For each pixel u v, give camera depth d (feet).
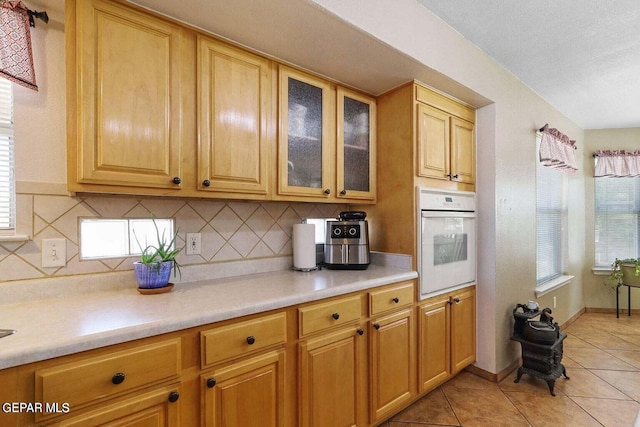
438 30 6.20
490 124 7.97
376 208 7.43
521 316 7.93
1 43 3.72
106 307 3.90
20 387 2.70
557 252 12.03
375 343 5.71
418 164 6.81
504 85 8.20
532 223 9.39
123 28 4.07
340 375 5.14
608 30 6.56
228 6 4.26
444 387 7.57
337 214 7.82
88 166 3.81
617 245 13.58
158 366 3.38
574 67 8.19
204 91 4.72
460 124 7.79
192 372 3.66
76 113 3.78
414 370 6.55
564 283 11.28
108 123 3.94
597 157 13.56
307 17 4.52
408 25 5.59
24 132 4.14
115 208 4.82
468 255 7.89
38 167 4.23
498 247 7.93
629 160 13.15
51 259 4.30
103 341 3.04
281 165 5.59
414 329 6.59
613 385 7.68
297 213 7.02
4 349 2.65
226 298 4.35
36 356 2.72
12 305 3.96
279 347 4.42
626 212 13.47
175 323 3.49
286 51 5.42
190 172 4.62
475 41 7.03
